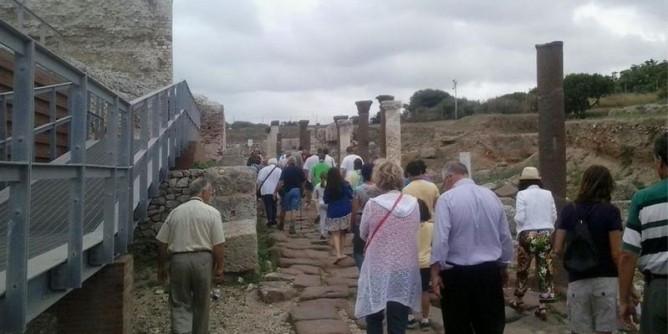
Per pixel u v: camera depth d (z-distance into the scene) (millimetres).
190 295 6691
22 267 3996
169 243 6711
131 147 7117
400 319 5691
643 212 4320
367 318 5871
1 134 6566
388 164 5973
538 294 8438
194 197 6871
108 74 19297
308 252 11672
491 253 5355
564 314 7910
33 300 4762
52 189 7172
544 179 8695
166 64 21797
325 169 14852
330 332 7227
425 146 35719
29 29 20375
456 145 32062
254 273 9969
